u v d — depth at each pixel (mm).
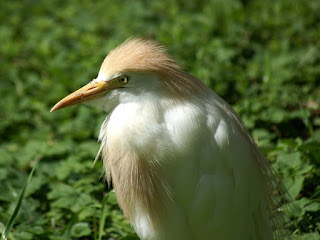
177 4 18797
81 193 9930
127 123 7535
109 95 7719
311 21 16562
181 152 7414
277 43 15227
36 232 9141
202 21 16844
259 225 7996
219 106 7562
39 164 11078
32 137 12742
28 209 9781
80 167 10773
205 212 7590
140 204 7918
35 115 13750
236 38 15641
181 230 7867
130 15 18203
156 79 7391
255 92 13008
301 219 8836
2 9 20016
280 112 11578
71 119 13375
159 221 7891
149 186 7719
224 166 7457
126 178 7852
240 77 13664
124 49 7590
